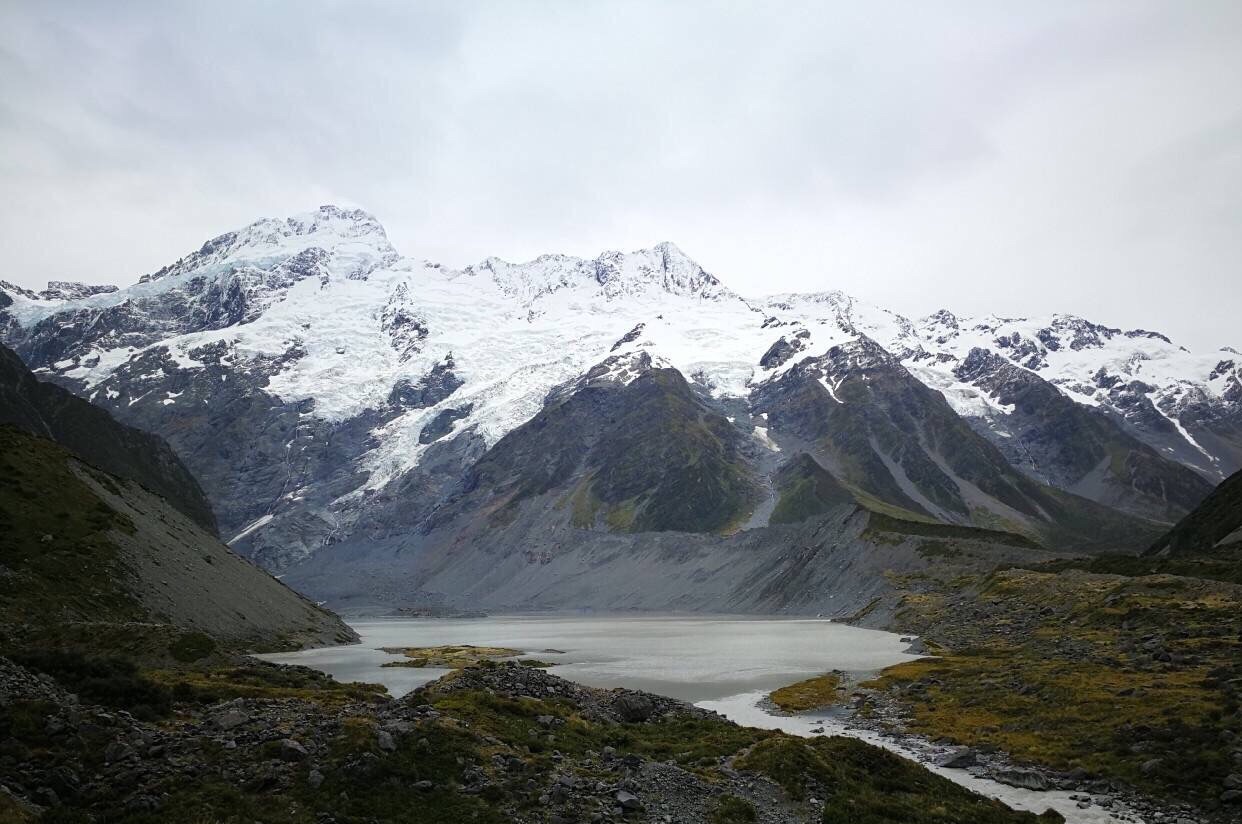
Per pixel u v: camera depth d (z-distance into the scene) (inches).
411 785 1476.4
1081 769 2101.4
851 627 7214.6
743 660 4783.5
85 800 1315.2
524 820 1421.0
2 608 3250.5
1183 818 1791.3
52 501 4315.9
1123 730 2321.6
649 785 1625.2
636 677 4079.7
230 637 4434.1
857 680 3757.4
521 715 2073.1
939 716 2795.3
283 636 5088.6
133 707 1670.8
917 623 6171.3
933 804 1711.4
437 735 1673.2
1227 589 3981.3
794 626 7573.8
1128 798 1925.4
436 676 4001.0
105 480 5103.3
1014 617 4923.7
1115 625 3875.5
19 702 1510.8
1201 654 3061.0
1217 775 1943.9
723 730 2191.2
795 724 2847.0
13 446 4677.7
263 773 1434.5
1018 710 2736.2
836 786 1740.9
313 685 2938.0
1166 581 4301.2
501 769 1605.6
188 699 1921.8
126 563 4175.7
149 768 1418.6
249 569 6112.2
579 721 2110.0
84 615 3533.5
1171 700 2492.6
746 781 1732.3
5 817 1165.1
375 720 1721.2
